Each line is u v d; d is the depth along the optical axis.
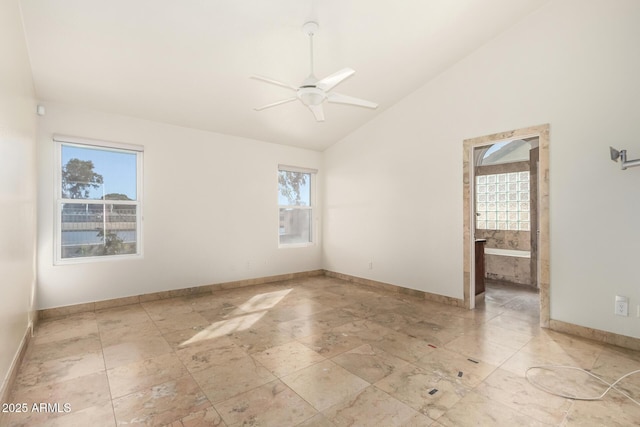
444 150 4.00
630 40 2.68
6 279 1.92
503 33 3.43
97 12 2.45
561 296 3.05
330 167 5.75
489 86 3.56
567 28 3.00
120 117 3.90
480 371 2.29
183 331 3.06
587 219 2.90
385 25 3.04
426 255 4.22
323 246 5.93
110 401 1.92
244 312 3.64
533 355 2.55
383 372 2.28
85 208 3.71
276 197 5.33
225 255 4.75
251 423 1.72
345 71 2.52
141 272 4.04
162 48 2.92
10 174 2.03
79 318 3.41
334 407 1.87
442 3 2.87
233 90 3.70
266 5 2.60
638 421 1.74
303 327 3.17
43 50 2.74
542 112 3.16
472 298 3.80
